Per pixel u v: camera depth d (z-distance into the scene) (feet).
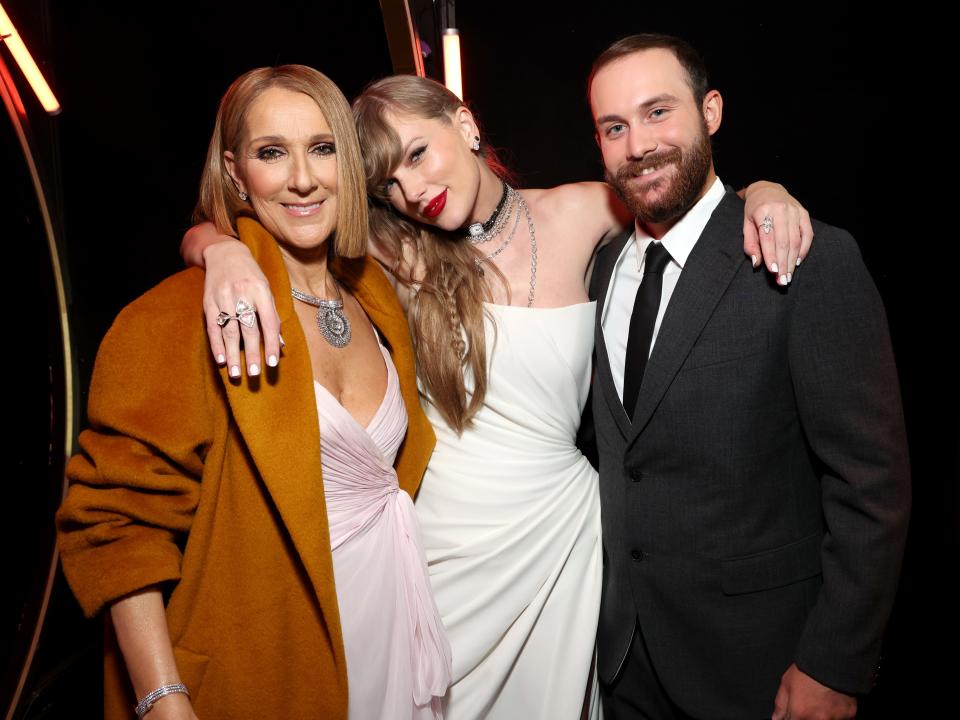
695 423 5.82
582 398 6.90
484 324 6.61
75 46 10.66
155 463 4.95
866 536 5.53
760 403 5.74
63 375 8.72
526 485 6.55
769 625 5.90
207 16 11.02
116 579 4.78
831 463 5.64
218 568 5.20
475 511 6.52
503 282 6.68
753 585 5.87
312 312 5.70
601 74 5.96
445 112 6.41
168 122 11.15
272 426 5.06
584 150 13.29
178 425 4.93
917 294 11.77
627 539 6.22
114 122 10.91
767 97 12.29
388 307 6.25
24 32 8.84
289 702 5.27
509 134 13.35
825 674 5.59
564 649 6.47
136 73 10.93
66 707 8.48
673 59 5.87
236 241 5.50
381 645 5.60
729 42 12.37
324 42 11.45
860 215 12.09
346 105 5.51
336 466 5.42
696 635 6.03
